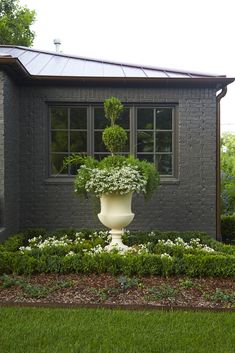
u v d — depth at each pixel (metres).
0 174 7.21
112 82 8.50
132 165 6.71
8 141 7.54
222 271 5.40
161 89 8.66
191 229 8.72
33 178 8.58
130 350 3.41
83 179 6.61
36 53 10.65
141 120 8.80
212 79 8.46
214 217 8.73
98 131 8.76
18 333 3.73
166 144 8.81
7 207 7.41
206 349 3.44
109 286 5.00
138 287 5.00
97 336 3.69
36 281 5.21
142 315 4.25
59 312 4.30
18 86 8.45
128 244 7.43
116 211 6.65
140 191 6.87
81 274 5.47
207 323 4.04
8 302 4.56
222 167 15.79
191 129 8.70
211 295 4.81
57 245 6.59
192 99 8.68
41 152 8.57
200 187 8.72
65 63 9.73
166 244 6.74
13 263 5.52
